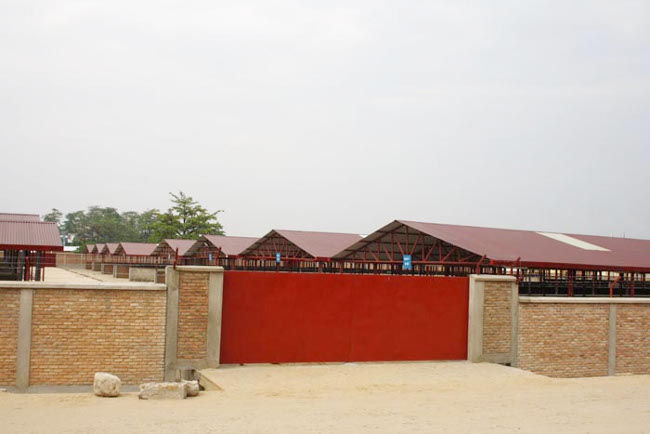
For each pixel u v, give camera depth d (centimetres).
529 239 3322
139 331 1409
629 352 1797
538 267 2745
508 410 1060
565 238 3553
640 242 3847
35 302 1342
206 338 1467
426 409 1062
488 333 1677
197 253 6081
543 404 1125
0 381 1317
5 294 1330
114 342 1390
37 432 891
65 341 1357
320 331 1575
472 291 1670
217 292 1477
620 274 3134
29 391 1323
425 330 1655
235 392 1235
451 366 1596
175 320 1443
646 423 980
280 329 1545
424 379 1417
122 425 932
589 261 2942
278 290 1548
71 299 1366
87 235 14175
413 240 3625
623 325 1795
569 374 1730
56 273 5903
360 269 4569
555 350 1722
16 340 1329
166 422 949
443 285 1673
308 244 4488
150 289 1421
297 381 1356
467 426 925
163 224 8919
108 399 1183
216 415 1005
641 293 3631
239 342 1515
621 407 1118
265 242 5059
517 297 1700
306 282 1570
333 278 1591
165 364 1429
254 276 1530
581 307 1755
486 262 2934
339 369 1510
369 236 3659
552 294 3172
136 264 6384
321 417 987
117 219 14938
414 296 1652
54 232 2727
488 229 3456
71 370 1356
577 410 1074
